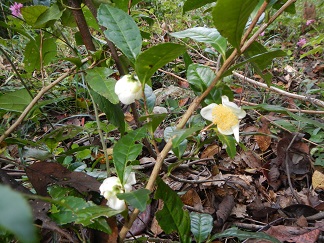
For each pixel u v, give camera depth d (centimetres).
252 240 30
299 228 31
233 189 38
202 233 25
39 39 28
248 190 38
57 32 29
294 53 77
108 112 25
